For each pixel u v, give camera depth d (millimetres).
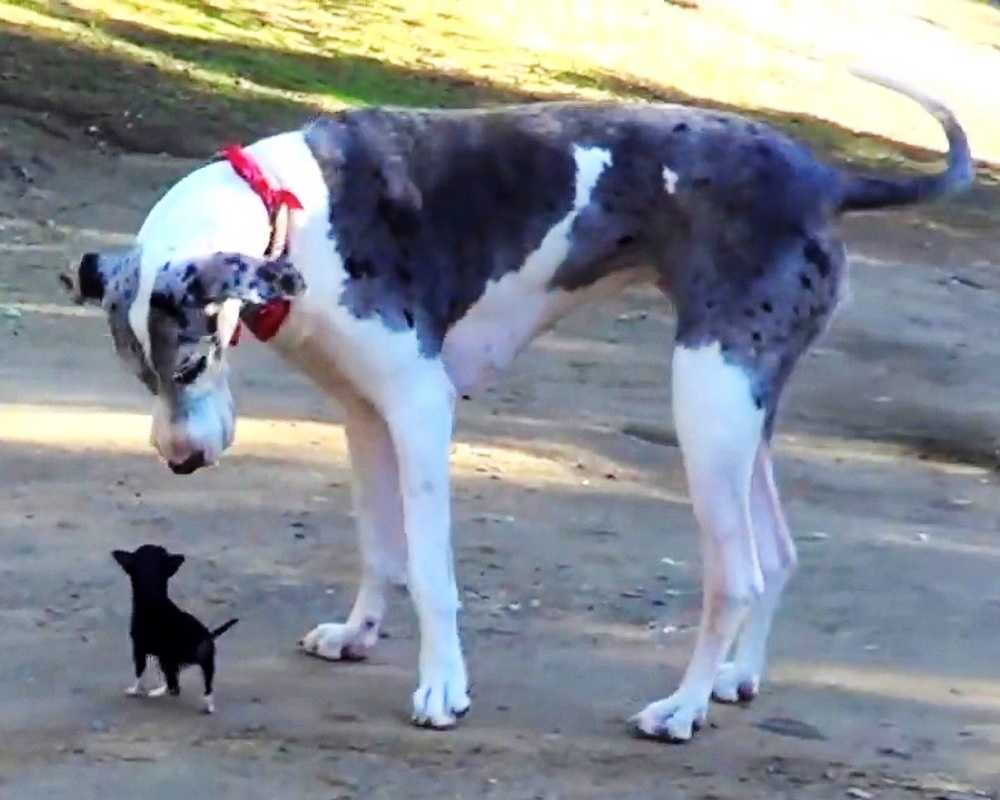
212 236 7125
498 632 8867
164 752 7207
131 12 24938
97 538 9695
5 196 18250
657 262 7703
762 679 8523
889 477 12758
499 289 7625
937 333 17875
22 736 7289
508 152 7602
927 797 7359
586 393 14172
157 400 6961
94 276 7047
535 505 11055
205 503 10406
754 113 28188
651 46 30891
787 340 7578
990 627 9516
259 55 24406
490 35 28734
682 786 7258
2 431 11461
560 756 7438
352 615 8352
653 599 9492
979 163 27469
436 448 7492
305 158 7391
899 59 36031
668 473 12109
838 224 7793
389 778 7109
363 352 7402
